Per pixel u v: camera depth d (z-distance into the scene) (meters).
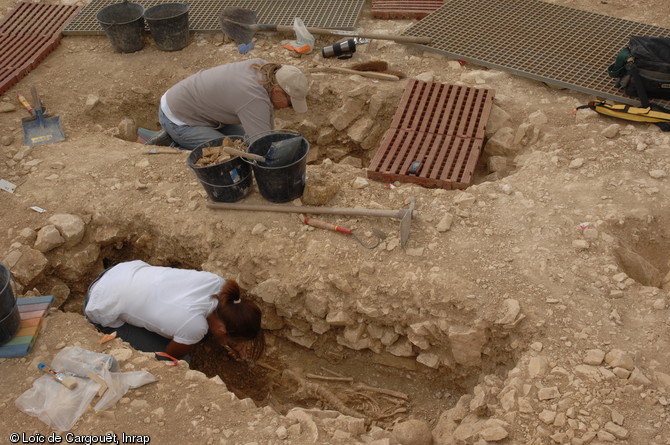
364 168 5.25
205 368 4.04
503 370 3.59
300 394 3.83
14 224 4.27
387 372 3.99
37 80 5.92
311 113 5.61
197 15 6.64
